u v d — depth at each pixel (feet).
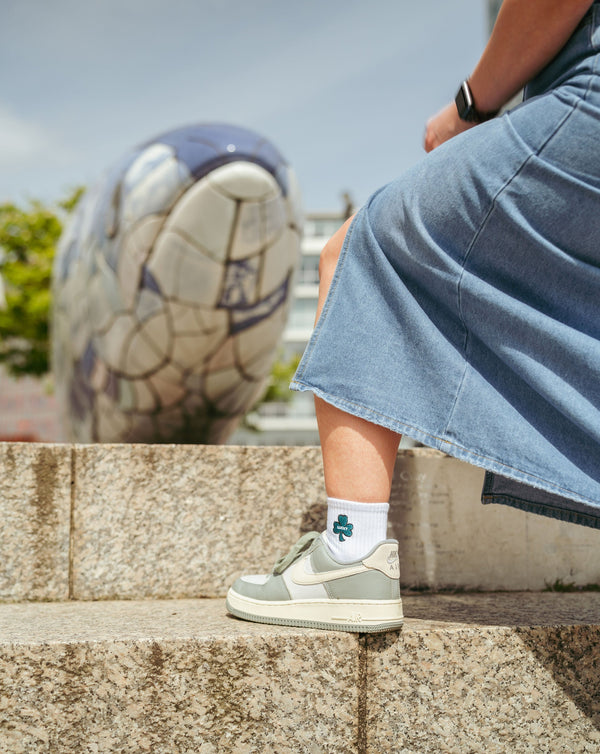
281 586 4.62
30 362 47.01
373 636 4.34
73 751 4.00
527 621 4.69
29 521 6.01
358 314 4.32
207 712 4.13
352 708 4.25
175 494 6.23
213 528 6.24
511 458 3.95
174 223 14.52
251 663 4.21
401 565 6.34
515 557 6.50
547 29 3.97
